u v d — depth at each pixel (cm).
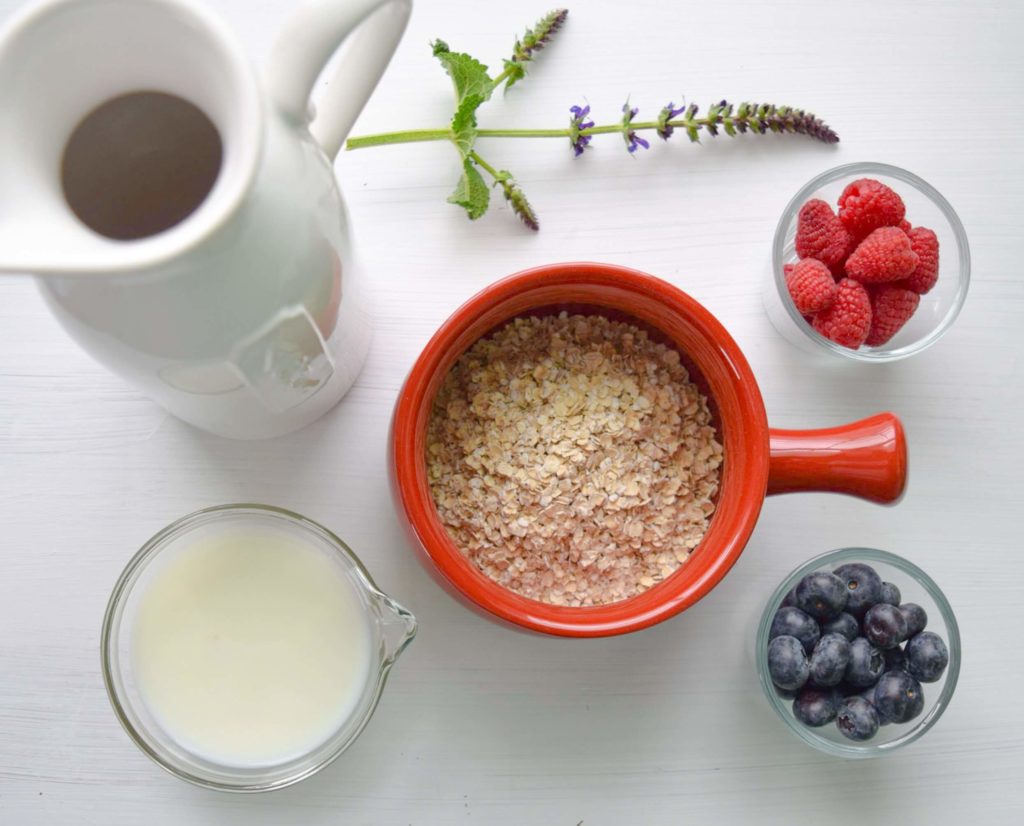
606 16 53
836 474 48
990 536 54
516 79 52
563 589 49
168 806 52
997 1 54
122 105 39
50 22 35
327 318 43
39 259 35
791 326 53
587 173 53
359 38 40
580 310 51
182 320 38
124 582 49
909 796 54
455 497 50
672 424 50
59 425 52
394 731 53
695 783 53
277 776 50
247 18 52
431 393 47
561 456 49
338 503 52
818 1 54
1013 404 54
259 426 48
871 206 51
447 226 53
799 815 54
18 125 36
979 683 54
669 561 50
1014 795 54
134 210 41
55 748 52
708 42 54
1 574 52
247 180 35
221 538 50
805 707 50
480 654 53
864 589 51
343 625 50
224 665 50
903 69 54
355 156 52
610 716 53
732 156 54
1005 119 55
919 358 54
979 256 55
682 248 54
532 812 53
